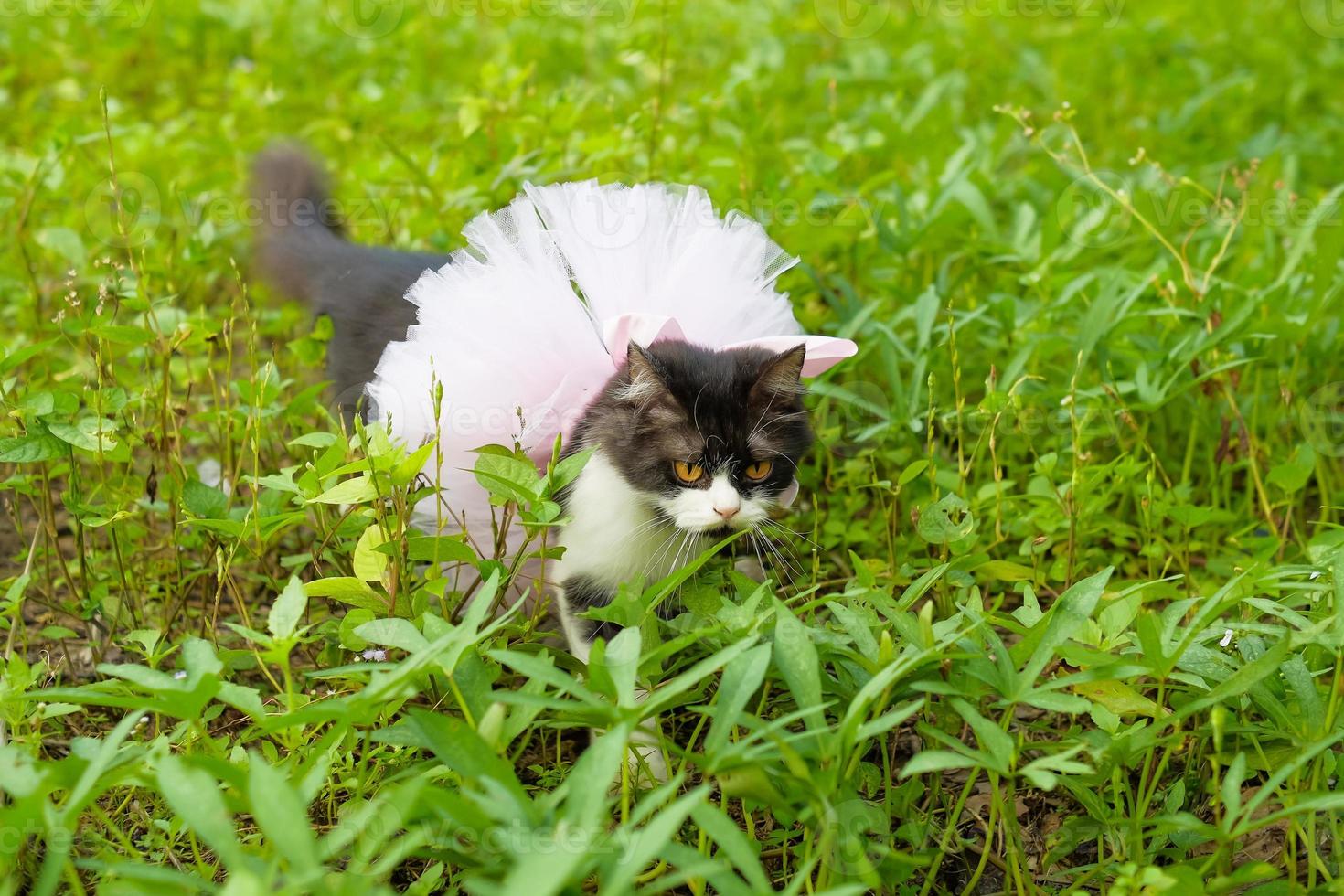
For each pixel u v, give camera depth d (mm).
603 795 960
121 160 1666
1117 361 1434
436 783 1071
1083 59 2344
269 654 1044
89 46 2221
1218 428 1438
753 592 1106
